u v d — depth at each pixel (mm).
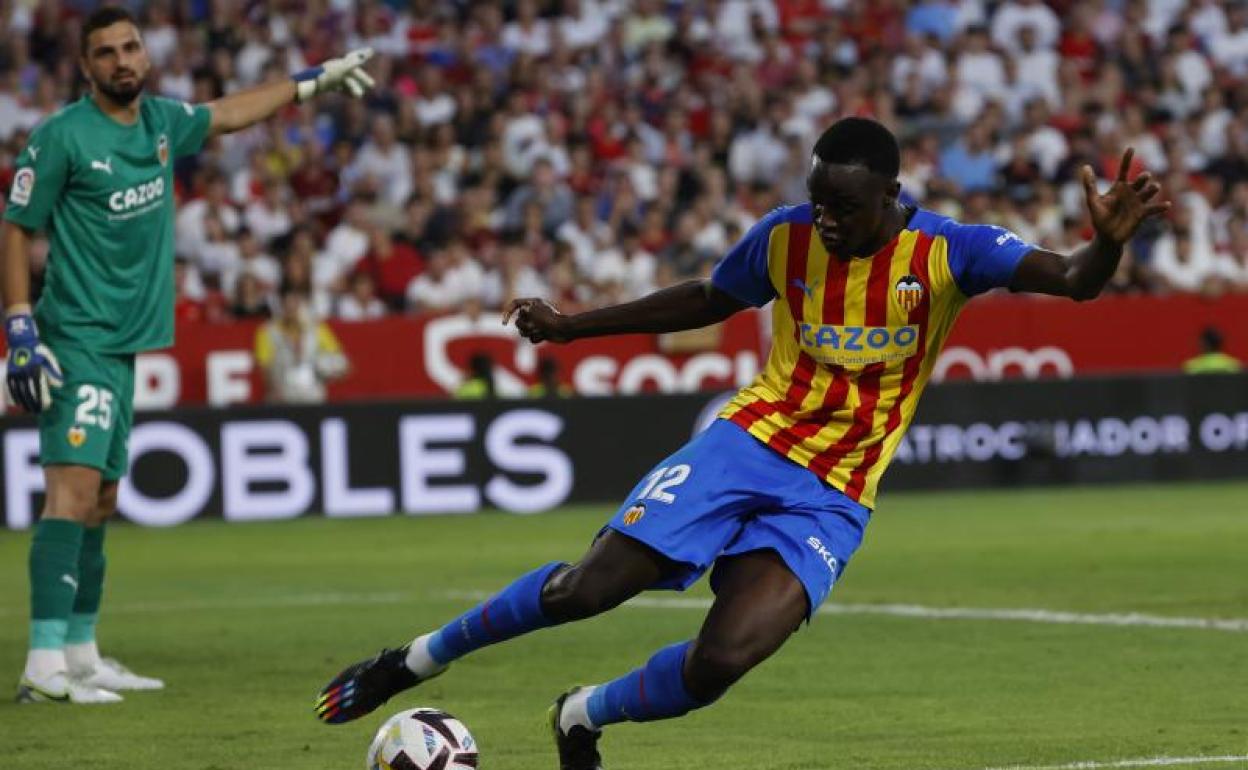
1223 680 27250
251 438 59094
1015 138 81125
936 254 19266
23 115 75750
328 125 78125
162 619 36688
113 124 26984
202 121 28406
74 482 26969
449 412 60625
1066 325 70625
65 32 79562
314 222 74312
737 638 18359
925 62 86188
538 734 23797
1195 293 71812
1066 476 65875
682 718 24812
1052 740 22656
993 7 90812
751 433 19656
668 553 18906
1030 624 33688
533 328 20734
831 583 19156
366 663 20031
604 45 84375
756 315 68375
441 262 70312
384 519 58750
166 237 27859
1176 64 88312
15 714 25766
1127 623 33562
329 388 65375
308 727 24594
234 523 58375
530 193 75375
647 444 62312
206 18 81500
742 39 87188
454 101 80688
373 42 82562
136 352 27641
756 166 80750
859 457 19734
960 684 27312
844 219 18766
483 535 53312
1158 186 17406
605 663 29984
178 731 24328
